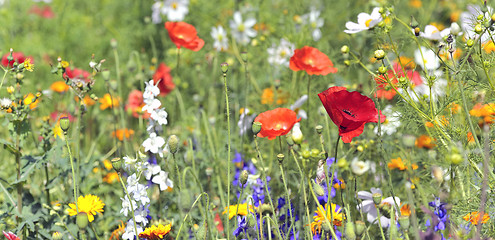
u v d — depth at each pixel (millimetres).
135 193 2889
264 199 3252
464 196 2799
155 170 3000
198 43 4105
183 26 4059
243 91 4992
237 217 2980
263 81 5066
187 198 2559
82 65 6090
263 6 5879
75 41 6547
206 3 6379
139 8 6582
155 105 3090
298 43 4922
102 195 3727
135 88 5250
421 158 3348
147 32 6289
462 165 2826
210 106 4934
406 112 3119
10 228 3252
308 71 3678
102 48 6395
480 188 2752
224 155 4082
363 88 4074
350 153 3559
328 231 2518
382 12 3002
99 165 3887
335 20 5223
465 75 3045
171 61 5855
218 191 3754
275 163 3820
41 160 3238
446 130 2977
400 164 3361
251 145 4152
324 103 2455
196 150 4148
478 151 2811
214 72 5090
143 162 2969
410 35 3250
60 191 3520
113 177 3820
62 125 2627
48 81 5453
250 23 5266
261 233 2654
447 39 2879
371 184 3479
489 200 2699
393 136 3727
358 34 4316
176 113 5258
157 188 3576
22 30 6820
